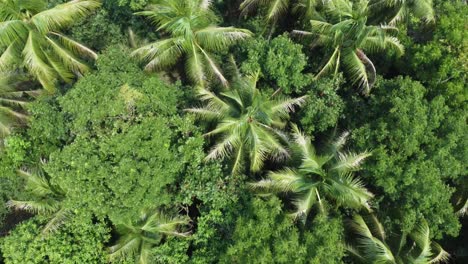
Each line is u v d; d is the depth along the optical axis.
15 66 14.38
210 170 12.78
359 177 12.57
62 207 12.69
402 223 12.06
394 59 14.19
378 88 13.53
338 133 13.40
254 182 12.55
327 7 13.93
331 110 13.36
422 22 13.95
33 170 13.63
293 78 13.55
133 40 15.60
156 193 11.93
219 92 13.72
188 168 12.80
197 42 13.98
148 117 12.07
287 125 13.86
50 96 14.29
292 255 10.76
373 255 11.52
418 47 13.45
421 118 11.90
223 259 11.63
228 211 12.69
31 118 13.45
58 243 12.35
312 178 12.43
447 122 12.20
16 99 14.63
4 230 15.61
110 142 11.38
